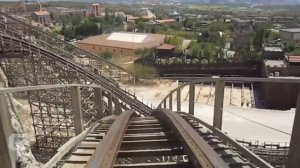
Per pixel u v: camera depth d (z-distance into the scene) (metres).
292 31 131.00
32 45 29.81
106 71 53.41
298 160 3.86
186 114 12.55
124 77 61.19
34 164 11.43
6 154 2.82
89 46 104.81
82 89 29.98
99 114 14.02
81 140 8.30
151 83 60.75
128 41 106.00
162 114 12.38
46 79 29.89
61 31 136.50
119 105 28.33
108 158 5.72
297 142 3.89
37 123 27.19
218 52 88.12
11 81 32.72
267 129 37.72
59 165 6.70
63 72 31.17
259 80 6.17
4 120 2.83
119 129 8.41
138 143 7.95
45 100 27.83
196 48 90.56
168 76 72.12
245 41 112.19
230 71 74.00
